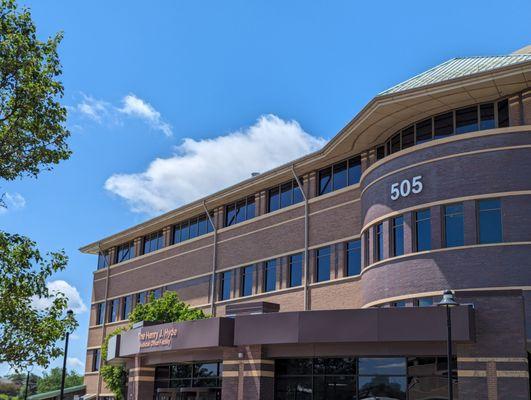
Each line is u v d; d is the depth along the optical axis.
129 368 37.97
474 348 23.11
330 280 37.25
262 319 27.36
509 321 22.91
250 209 45.81
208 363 33.31
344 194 37.75
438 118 31.39
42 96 15.80
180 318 41.25
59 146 16.48
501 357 22.69
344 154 37.81
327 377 27.05
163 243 54.88
